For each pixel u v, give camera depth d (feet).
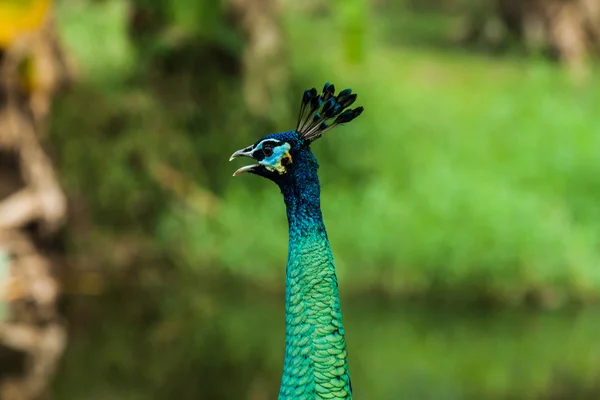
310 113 20.45
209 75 64.54
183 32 62.95
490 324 47.96
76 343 43.37
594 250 58.44
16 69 51.70
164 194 59.31
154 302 49.75
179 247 56.03
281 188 20.35
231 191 61.26
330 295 20.10
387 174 64.75
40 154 52.75
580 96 81.05
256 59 64.80
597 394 37.52
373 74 75.66
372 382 38.75
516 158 68.33
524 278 53.67
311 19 77.51
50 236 52.95
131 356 41.50
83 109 58.90
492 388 37.88
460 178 63.31
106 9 75.15
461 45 96.68
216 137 63.82
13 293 48.88
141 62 65.05
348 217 58.23
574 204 64.49
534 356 42.65
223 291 52.29
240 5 64.54
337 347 20.03
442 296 52.34
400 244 55.01
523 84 80.89
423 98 75.41
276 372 40.70
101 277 52.34
